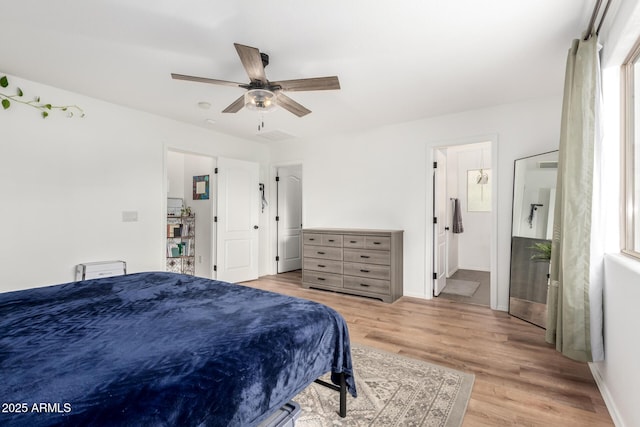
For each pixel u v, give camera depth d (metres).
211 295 1.71
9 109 2.76
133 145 3.63
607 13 1.77
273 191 5.60
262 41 2.17
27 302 1.55
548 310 2.27
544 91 3.09
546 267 2.97
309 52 2.32
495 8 1.82
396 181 4.21
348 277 4.13
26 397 0.75
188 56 2.40
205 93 3.15
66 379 0.84
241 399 0.98
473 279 5.15
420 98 3.27
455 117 3.76
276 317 1.38
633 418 1.40
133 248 3.62
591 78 1.88
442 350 2.48
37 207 2.92
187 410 0.83
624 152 1.89
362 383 1.98
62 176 3.08
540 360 2.30
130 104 3.47
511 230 3.41
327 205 4.84
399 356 2.36
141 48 2.28
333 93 3.13
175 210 5.15
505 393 1.88
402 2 1.77
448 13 1.87
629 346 1.46
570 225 1.96
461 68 2.59
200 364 0.96
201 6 1.81
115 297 1.65
